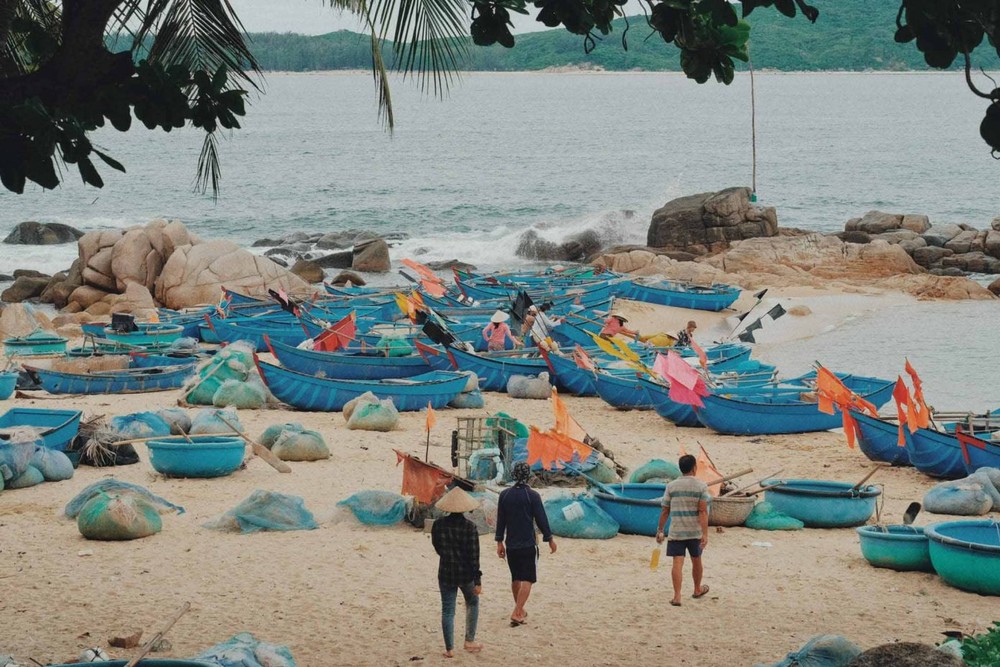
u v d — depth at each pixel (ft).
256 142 485.15
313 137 518.78
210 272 136.26
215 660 30.09
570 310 121.29
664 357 67.67
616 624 39.37
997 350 108.88
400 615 40.19
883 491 58.49
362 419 76.28
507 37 27.04
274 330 114.01
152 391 91.66
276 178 335.47
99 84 24.58
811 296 141.08
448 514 36.06
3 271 173.58
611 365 94.38
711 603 41.86
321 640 37.40
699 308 134.41
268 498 52.06
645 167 368.07
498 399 92.02
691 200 181.78
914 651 26.27
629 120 651.25
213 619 39.45
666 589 43.70
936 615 40.50
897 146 437.58
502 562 47.34
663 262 155.84
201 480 61.26
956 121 600.39
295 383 82.74
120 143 478.59
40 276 160.04
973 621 39.75
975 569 42.63
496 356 97.30
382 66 44.34
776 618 40.14
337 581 44.14
